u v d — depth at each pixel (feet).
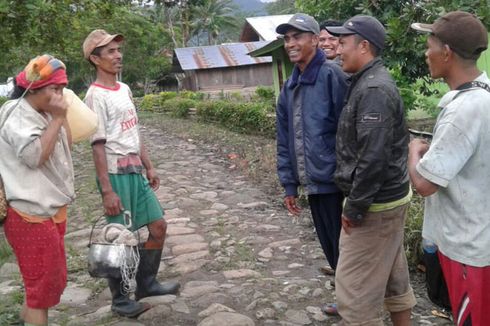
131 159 12.17
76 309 13.62
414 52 22.30
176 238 19.10
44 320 10.04
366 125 8.96
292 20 11.52
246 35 114.52
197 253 17.40
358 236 9.55
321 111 11.55
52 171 9.83
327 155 11.61
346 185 9.62
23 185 9.39
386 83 9.14
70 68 118.32
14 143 9.20
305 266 15.89
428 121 30.71
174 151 40.93
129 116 12.23
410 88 25.34
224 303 13.34
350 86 9.80
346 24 9.69
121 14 32.68
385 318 12.31
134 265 11.67
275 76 42.52
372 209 9.45
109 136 11.93
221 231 19.72
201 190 26.61
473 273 7.55
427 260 8.89
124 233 11.68
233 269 15.84
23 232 9.56
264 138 42.37
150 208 12.65
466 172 7.56
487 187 7.54
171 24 131.34
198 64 95.61
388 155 8.96
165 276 15.52
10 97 9.95
